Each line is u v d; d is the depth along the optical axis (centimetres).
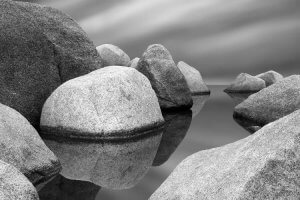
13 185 395
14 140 577
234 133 918
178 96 1330
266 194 275
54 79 1011
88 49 1144
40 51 995
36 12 1066
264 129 358
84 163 654
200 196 319
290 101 980
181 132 927
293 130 310
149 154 720
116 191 529
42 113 870
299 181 279
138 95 880
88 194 514
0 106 629
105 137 798
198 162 404
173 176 407
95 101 822
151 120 896
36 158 591
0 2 966
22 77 927
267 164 287
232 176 310
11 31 938
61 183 558
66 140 800
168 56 1402
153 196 392
